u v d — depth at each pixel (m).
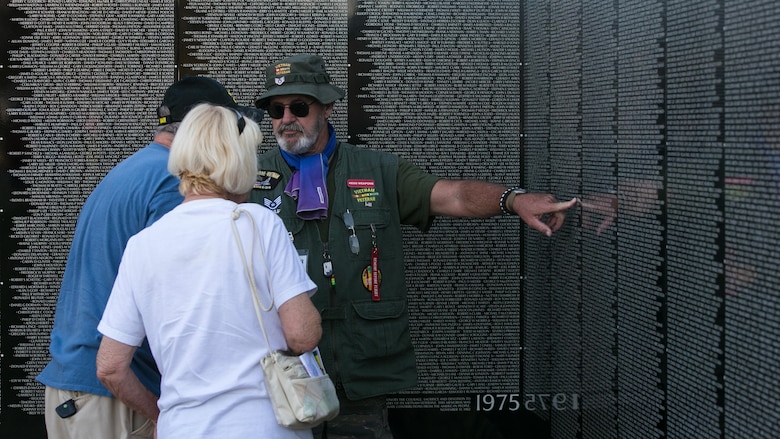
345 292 2.86
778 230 1.67
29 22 3.41
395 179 2.96
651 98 2.25
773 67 1.68
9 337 3.47
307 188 2.88
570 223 2.96
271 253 1.93
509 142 3.46
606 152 2.59
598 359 2.72
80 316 2.35
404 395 3.51
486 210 2.83
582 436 2.89
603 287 2.65
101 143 3.46
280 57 3.45
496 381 3.51
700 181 1.99
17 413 3.48
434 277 3.50
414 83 3.45
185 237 1.90
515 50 3.43
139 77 3.45
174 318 1.87
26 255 3.46
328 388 1.94
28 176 3.46
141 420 2.38
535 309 3.38
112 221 2.36
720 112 1.89
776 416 1.68
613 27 2.51
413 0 3.42
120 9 3.42
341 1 3.43
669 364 2.19
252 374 1.87
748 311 1.79
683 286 2.09
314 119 2.85
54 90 3.43
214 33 3.44
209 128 1.98
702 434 2.01
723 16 1.87
